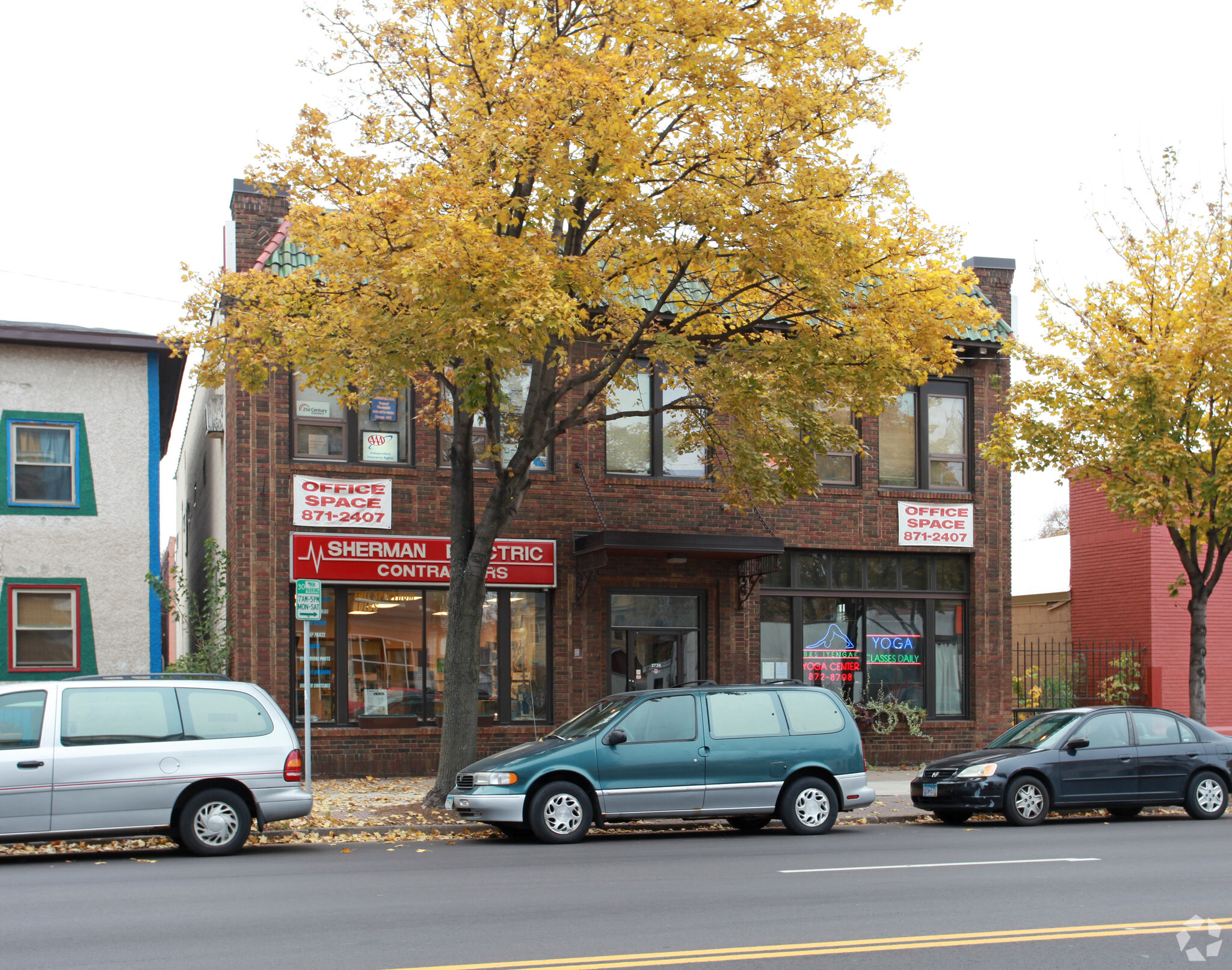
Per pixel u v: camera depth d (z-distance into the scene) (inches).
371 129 577.6
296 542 737.6
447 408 634.2
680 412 832.3
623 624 823.7
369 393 565.0
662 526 824.9
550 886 382.3
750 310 647.1
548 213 557.0
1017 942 294.5
